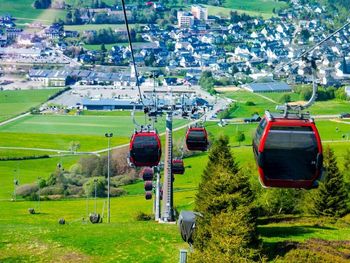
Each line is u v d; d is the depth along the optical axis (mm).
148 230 83000
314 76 38406
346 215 103250
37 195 198250
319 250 68062
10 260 71375
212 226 56500
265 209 109188
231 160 78875
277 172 38250
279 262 55875
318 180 38219
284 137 37875
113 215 157000
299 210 110562
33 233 82188
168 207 90438
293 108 38656
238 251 52125
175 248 75312
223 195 63562
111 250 74938
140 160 64438
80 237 80000
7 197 197625
